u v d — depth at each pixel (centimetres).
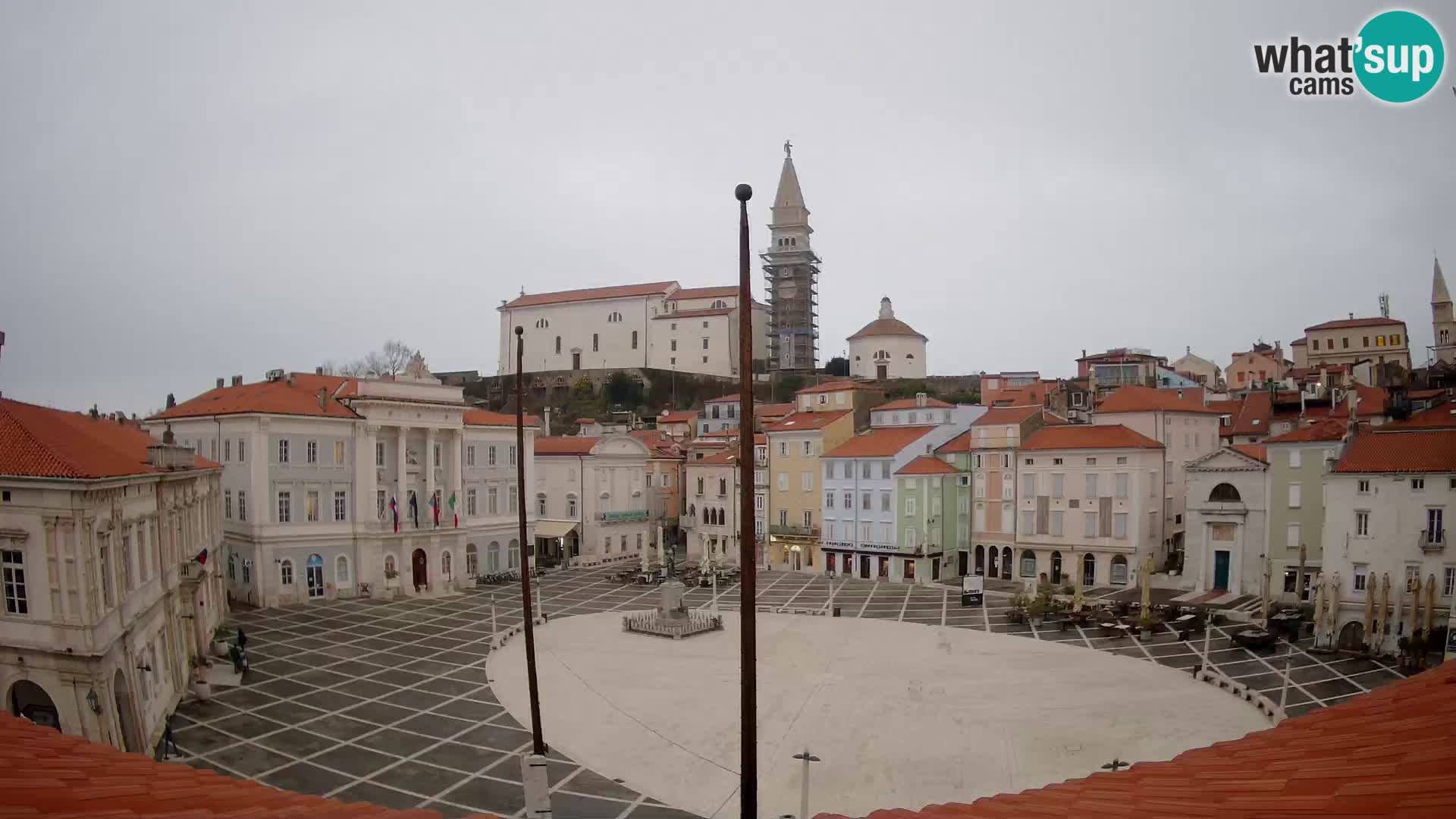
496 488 9744
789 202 19950
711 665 5803
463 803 3550
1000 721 4534
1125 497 8544
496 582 9425
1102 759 3997
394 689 5212
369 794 3638
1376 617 5809
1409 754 986
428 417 8688
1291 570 7494
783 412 13400
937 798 3606
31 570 3519
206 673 5134
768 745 4266
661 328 19200
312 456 8019
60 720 3491
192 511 5706
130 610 3947
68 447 3788
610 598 8581
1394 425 6388
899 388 16988
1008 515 9431
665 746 4262
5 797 1086
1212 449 9650
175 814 1102
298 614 7394
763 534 11044
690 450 12525
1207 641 6241
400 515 8469
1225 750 1378
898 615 7631
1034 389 11506
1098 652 6050
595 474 11319
